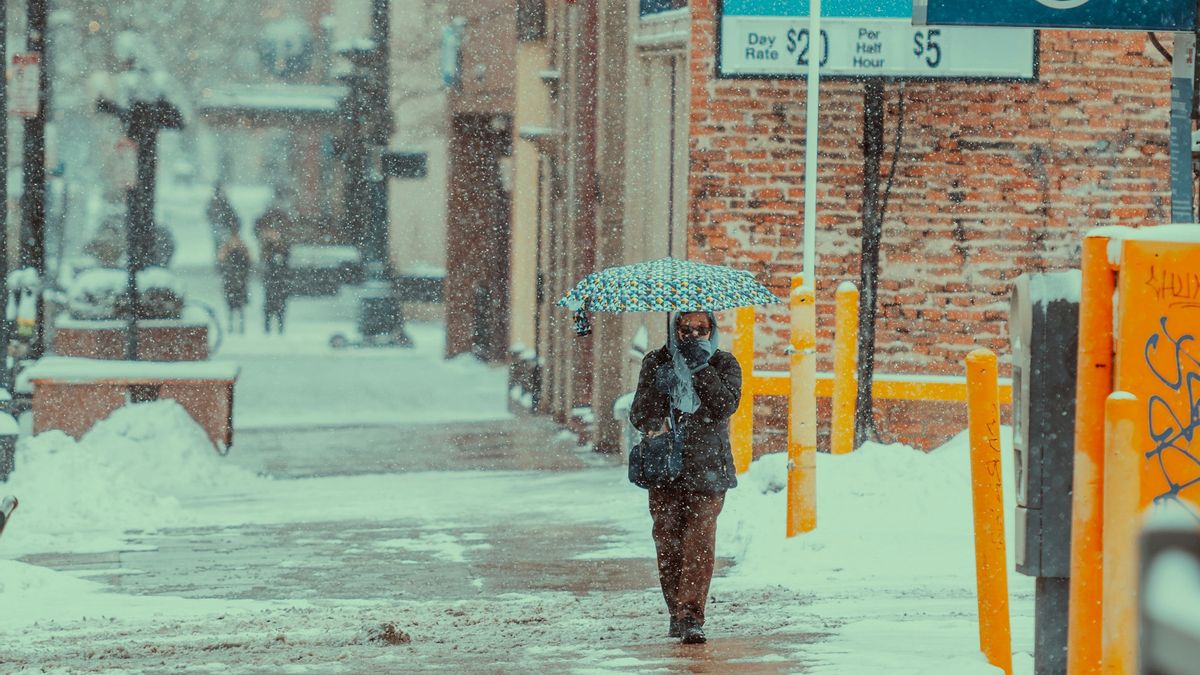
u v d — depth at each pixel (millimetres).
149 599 37969
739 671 26719
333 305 189125
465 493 60219
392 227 187875
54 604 37031
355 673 27047
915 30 57125
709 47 57875
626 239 70812
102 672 27266
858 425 56938
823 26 57188
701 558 30234
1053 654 22344
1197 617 6883
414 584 40562
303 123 158375
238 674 27016
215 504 58062
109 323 87125
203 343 87688
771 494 47375
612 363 74938
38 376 70938
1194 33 37906
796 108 57906
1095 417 20203
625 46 72500
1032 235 58344
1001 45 57562
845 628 31484
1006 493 45531
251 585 40406
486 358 129375
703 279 30609
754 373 58000
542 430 86500
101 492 53438
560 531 49750
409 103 182875
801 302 42562
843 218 58219
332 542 47969
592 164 80125
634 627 32781
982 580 25109
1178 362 19719
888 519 44031
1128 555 18594
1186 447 19703
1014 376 22906
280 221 183625
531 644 30453
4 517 27016
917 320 58469
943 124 58188
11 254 129375
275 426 89125
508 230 129125
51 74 149125
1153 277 19719
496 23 120750
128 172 77312
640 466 30297
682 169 61844
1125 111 58281
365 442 81062
